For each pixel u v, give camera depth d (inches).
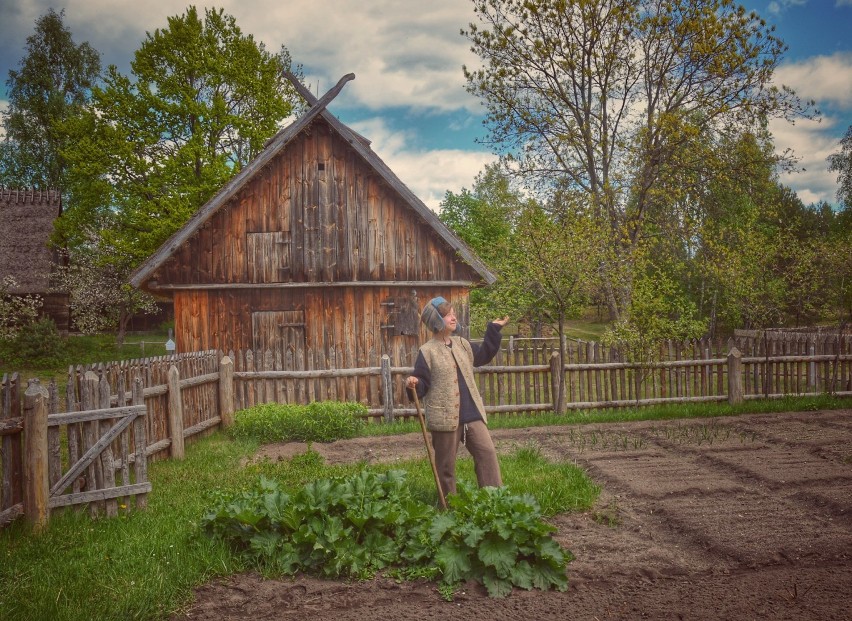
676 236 719.1
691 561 188.1
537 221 532.4
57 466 225.1
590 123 716.7
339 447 374.0
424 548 177.0
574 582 171.6
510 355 476.1
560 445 354.6
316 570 178.9
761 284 736.3
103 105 910.4
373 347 540.1
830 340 507.5
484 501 181.8
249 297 536.4
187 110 910.4
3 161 1585.9
